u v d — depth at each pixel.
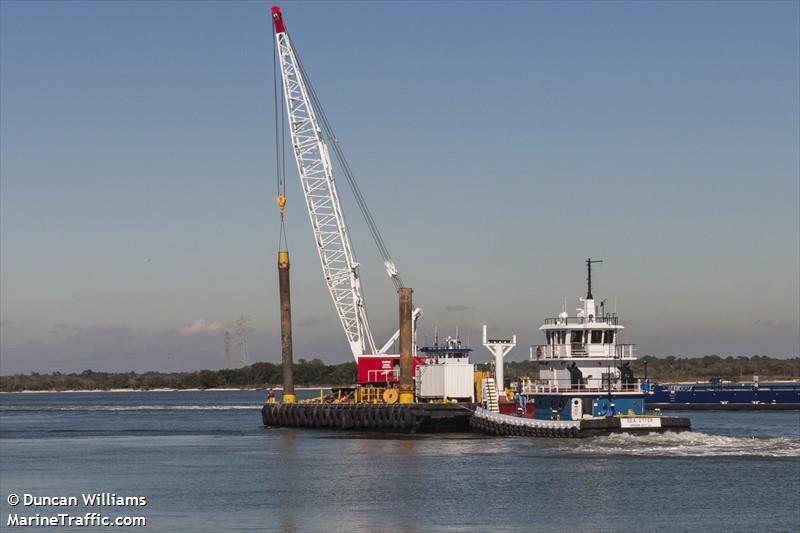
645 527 60.56
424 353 127.88
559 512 65.12
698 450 90.56
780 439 97.62
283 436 126.69
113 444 124.56
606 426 96.94
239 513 67.31
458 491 73.50
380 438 116.31
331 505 69.50
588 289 102.44
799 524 61.03
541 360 103.50
